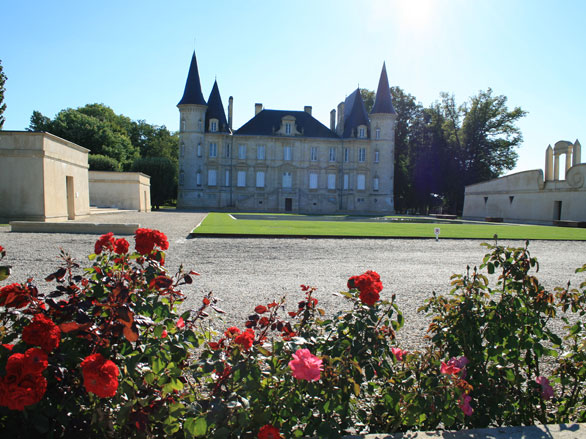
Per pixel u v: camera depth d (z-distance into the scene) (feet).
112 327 8.20
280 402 8.46
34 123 202.59
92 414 7.63
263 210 218.79
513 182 158.40
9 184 79.41
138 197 146.72
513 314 11.47
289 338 9.83
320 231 73.41
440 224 112.37
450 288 29.25
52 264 33.19
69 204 95.45
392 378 9.95
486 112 202.90
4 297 8.61
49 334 7.07
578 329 12.59
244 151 219.41
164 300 10.48
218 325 19.21
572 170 131.75
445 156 208.95
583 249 57.82
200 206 211.41
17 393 6.15
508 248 12.67
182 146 209.87
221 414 7.43
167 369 8.35
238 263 38.42
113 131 231.50
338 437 7.82
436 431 8.77
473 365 10.87
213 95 217.15
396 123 230.89
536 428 8.89
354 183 223.71
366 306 10.70
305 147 223.51
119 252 10.57
